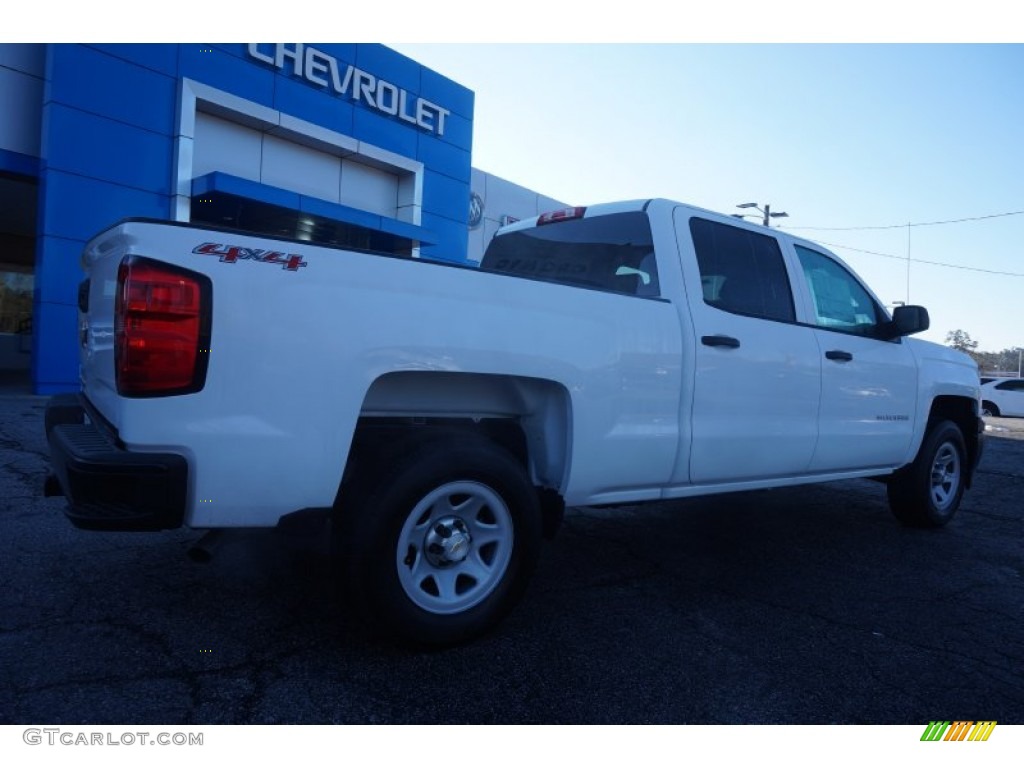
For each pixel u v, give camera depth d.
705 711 2.81
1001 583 4.63
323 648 3.16
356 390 2.90
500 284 3.32
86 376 3.73
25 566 3.98
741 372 4.34
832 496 7.42
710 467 4.18
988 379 26.44
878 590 4.39
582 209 4.84
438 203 17.81
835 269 5.48
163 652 3.04
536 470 3.70
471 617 3.20
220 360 2.65
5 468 6.26
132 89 12.49
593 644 3.38
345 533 2.99
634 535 5.43
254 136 14.61
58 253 11.86
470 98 18.41
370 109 16.20
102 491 2.64
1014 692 3.08
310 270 2.83
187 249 2.62
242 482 2.71
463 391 3.49
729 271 4.57
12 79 11.95
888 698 2.99
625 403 3.77
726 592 4.22
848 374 5.08
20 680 2.75
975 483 8.73
